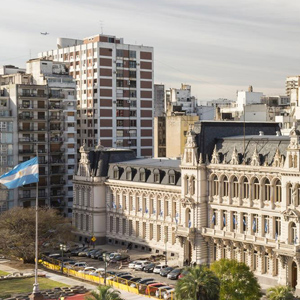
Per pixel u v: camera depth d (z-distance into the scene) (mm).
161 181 168000
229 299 114375
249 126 160125
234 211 146875
